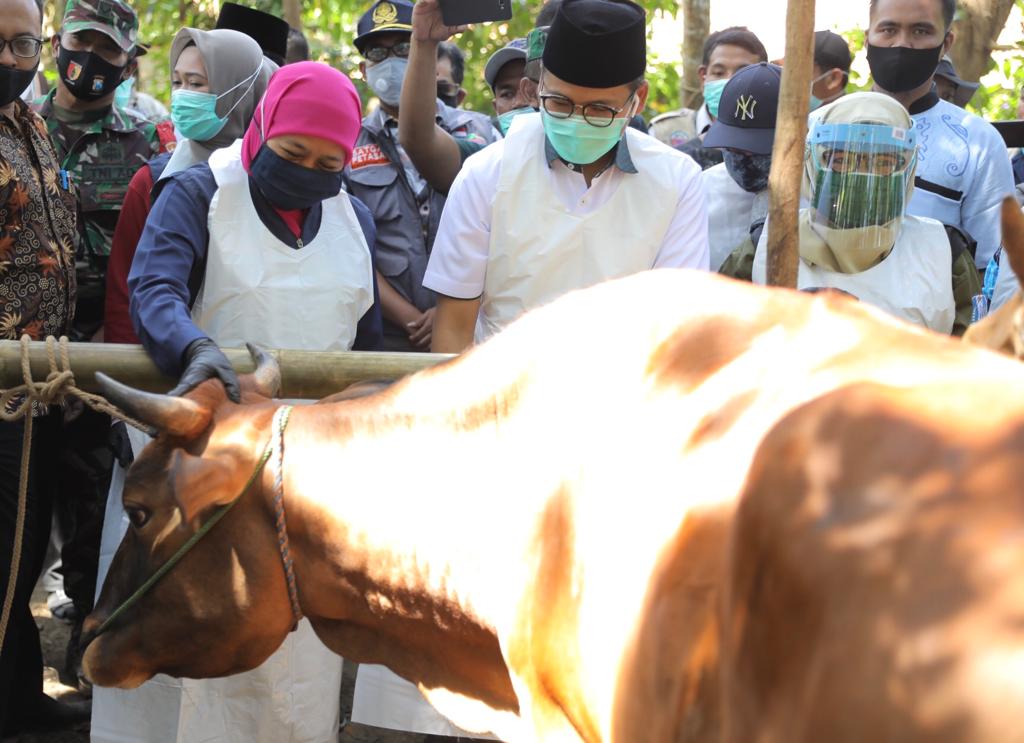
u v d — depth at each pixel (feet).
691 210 12.24
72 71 15.12
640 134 12.37
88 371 10.24
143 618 8.75
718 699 5.04
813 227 12.43
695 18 28.25
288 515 8.25
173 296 10.45
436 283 12.27
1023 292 7.02
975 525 3.83
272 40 16.46
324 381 10.40
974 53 25.36
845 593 4.04
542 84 11.84
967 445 4.08
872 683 3.84
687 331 6.59
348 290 11.64
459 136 17.33
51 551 17.70
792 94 9.91
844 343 5.76
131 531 8.84
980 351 5.40
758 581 4.42
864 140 12.00
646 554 5.84
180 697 11.10
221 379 9.00
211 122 13.69
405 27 15.58
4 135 11.72
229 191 11.14
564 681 6.77
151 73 39.75
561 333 7.36
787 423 4.59
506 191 12.00
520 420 7.47
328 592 8.34
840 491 4.24
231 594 8.45
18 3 11.41
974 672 3.55
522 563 7.11
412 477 7.88
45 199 11.98
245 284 11.14
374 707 11.71
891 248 12.42
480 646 7.84
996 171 15.30
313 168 10.87
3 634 10.53
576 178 12.05
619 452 6.51
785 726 4.21
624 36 11.32
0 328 11.53
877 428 4.31
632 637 5.73
